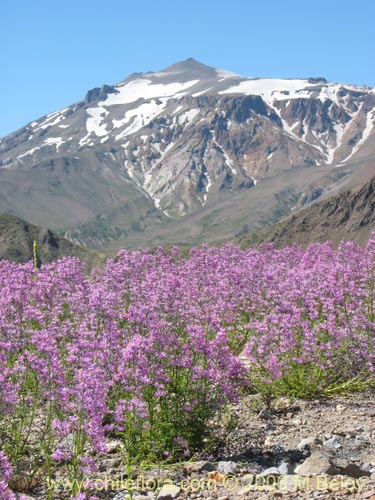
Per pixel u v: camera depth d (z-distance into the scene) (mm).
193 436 12148
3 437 11891
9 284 19578
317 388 16000
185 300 19266
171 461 11555
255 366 16141
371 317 19281
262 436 13055
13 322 16531
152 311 14422
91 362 12336
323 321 18875
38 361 11781
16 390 12062
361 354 16672
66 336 16297
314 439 12570
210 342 12922
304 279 20547
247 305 21141
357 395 16047
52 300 19844
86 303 18938
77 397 10398
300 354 16422
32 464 10945
